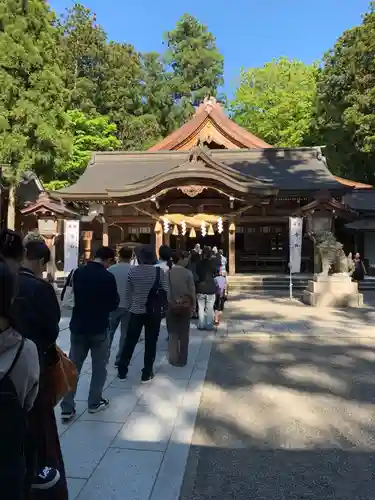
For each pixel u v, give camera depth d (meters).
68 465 3.59
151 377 6.04
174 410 4.91
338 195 21.56
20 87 21.58
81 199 22.08
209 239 26.98
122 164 27.22
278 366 6.89
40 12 22.22
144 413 4.82
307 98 37.41
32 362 1.81
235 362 7.14
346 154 33.41
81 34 39.28
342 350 7.94
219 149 28.48
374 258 25.44
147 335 5.90
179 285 6.70
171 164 26.72
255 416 4.83
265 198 19.66
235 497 3.22
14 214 22.98
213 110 27.73
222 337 8.98
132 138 42.44
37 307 2.78
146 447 3.96
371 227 24.59
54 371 2.82
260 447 4.07
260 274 22.28
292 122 38.09
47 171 24.05
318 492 3.30
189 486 3.37
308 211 14.88
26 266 3.10
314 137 36.44
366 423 4.62
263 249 25.81
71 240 14.59
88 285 4.55
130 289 5.88
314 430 4.45
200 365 6.86
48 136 21.59
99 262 4.74
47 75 21.83
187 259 10.02
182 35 55.03
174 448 3.95
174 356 6.77
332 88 29.97
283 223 24.34
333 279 13.75
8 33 21.27
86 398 5.30
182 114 49.59
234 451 3.98
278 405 5.16
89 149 32.91
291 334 9.10
